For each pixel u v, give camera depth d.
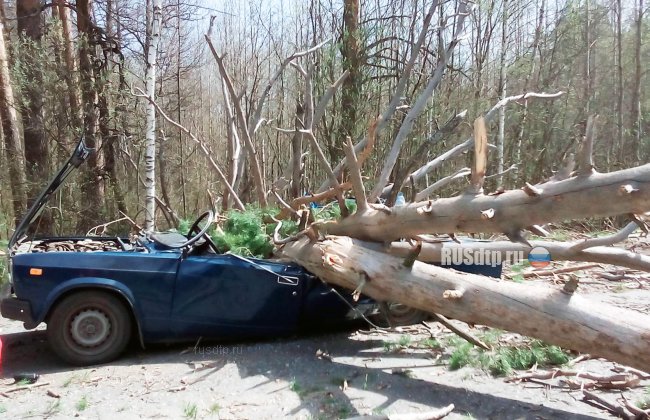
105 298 4.93
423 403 3.95
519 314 3.99
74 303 4.88
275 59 17.67
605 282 7.88
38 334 5.91
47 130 13.50
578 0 17.67
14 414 3.91
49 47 13.70
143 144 14.93
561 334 3.82
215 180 20.06
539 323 3.90
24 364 5.01
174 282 5.00
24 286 4.82
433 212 4.64
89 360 4.89
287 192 10.57
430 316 5.96
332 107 12.45
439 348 5.10
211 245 5.37
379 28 11.96
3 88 13.24
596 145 21.42
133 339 5.50
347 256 4.88
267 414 3.84
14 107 13.27
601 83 22.38
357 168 5.25
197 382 4.43
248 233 5.96
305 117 9.81
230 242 5.77
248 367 4.73
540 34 18.08
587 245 5.26
